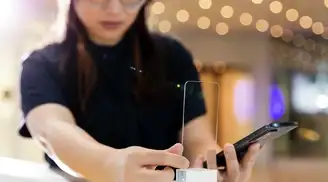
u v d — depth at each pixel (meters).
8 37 3.77
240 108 6.74
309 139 6.47
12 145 3.33
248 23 5.71
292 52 6.73
